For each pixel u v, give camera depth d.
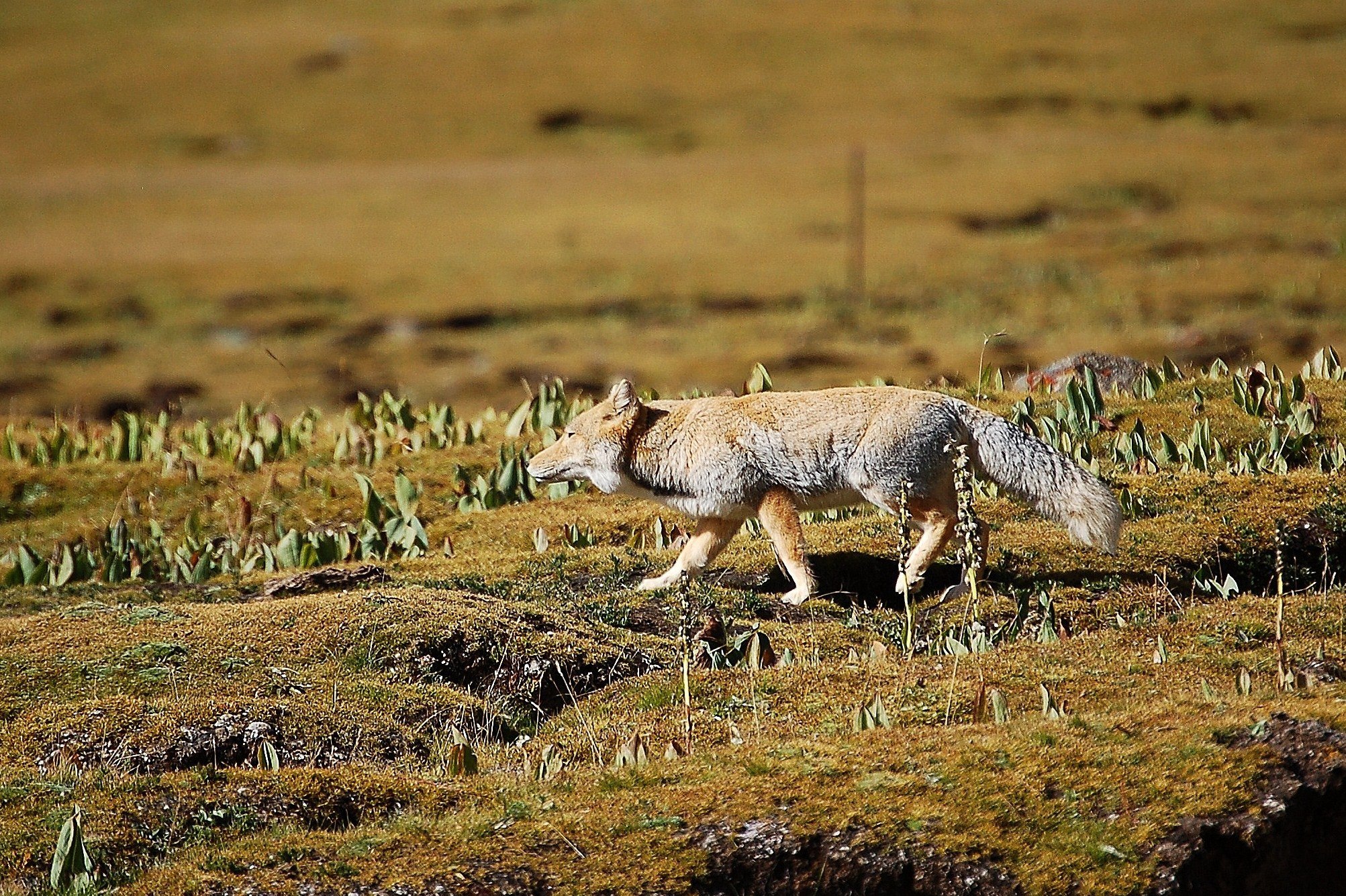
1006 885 12.28
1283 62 188.38
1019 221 128.88
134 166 176.00
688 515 24.05
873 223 133.25
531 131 186.12
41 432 32.62
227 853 12.84
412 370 95.12
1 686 17.56
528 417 29.75
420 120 192.50
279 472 29.00
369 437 29.50
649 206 148.38
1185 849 12.46
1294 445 24.72
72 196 160.12
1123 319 89.12
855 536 22.23
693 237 134.88
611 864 12.46
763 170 159.88
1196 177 137.75
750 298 111.44
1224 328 80.31
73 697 17.25
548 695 18.08
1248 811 12.78
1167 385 27.98
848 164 158.88
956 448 18.02
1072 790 13.11
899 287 109.56
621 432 21.05
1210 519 21.97
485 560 23.05
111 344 105.00
